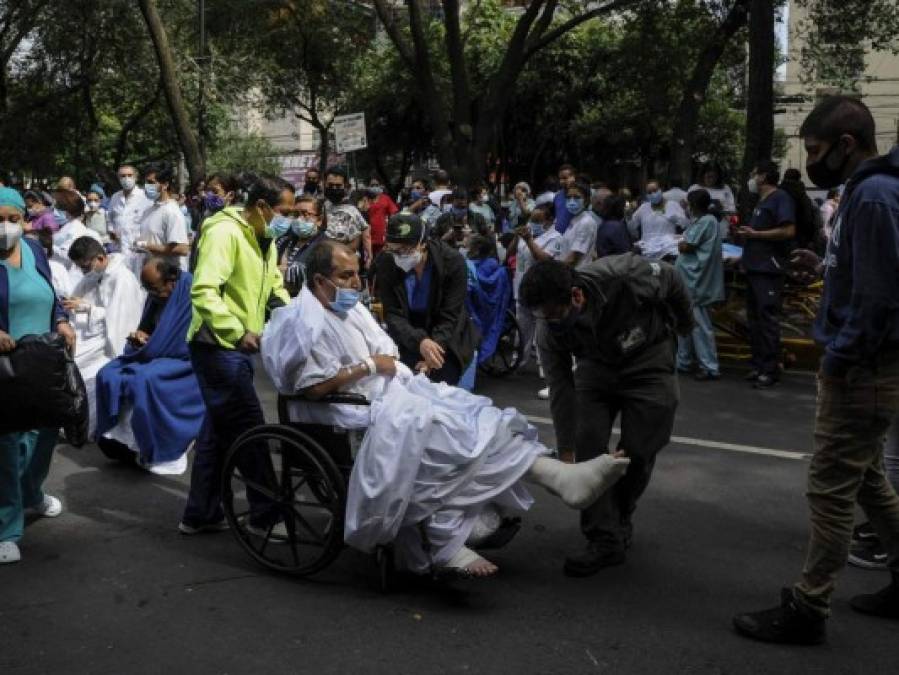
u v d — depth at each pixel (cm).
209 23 2502
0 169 2661
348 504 405
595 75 3036
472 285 840
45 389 430
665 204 1178
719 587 434
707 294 895
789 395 842
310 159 4794
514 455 412
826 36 1811
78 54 2469
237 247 484
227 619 401
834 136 363
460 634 387
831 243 369
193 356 488
